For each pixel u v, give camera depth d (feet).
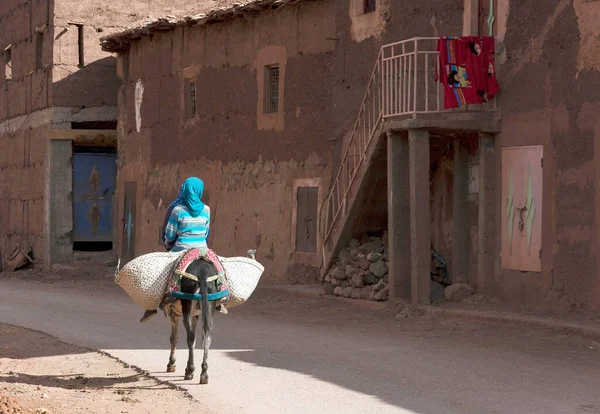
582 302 51.13
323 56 71.61
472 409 32.09
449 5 60.59
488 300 56.90
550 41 53.42
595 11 50.47
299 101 73.97
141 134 98.02
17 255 111.65
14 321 61.31
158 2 109.70
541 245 53.83
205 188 86.17
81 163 109.81
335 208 69.00
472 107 57.11
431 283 59.62
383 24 65.57
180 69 90.48
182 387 36.99
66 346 49.60
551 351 43.70
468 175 59.93
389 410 32.09
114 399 35.06
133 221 99.66
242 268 39.50
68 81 107.76
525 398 33.78
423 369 39.70
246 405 33.42
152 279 37.88
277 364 41.68
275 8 76.48
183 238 38.83
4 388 37.40
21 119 116.37
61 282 98.22
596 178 50.34
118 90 103.86
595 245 50.37
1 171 123.24
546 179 53.62
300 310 61.98
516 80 55.67
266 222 77.71
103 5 108.78
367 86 66.28
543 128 53.78
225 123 83.56
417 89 62.54
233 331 53.21
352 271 63.93
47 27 108.99
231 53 82.69
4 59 123.24
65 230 108.06
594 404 32.81
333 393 35.14
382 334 50.57
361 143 67.10
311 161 72.69
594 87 50.60
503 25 56.44
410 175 56.85
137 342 50.29
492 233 57.77
